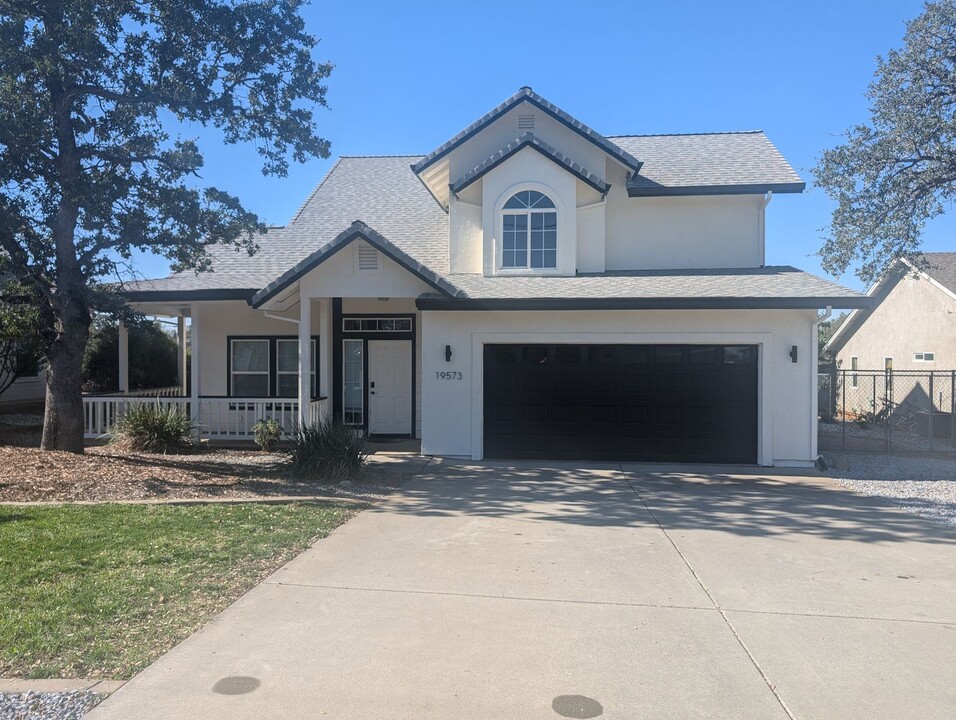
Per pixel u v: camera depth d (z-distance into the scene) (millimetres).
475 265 14961
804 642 5039
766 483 11305
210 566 6449
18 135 10125
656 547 7418
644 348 13203
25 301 11852
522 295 12812
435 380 13430
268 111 11789
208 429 15594
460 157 15586
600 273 14711
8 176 10695
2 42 9688
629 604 5746
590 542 7582
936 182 17094
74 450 11711
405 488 10500
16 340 14562
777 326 12805
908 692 4328
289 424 15992
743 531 8141
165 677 4398
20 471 10008
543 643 4973
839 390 30781
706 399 13094
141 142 11477
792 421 12812
